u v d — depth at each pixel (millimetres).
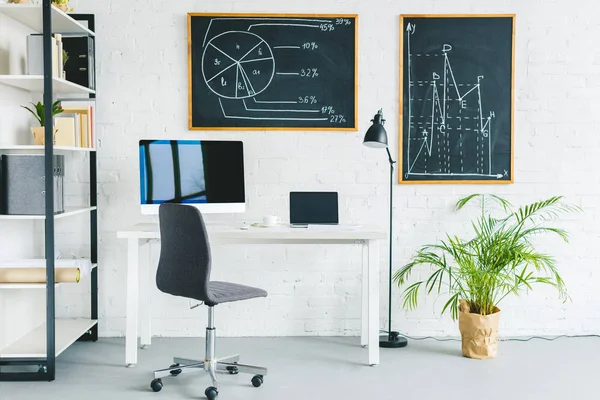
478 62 3947
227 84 3914
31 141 3736
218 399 2896
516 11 3947
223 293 2992
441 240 3838
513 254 3547
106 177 3928
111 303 3971
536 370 3336
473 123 3963
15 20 3459
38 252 3859
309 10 3924
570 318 3994
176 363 3240
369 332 3383
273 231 3312
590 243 4008
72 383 3117
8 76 3096
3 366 3359
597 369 3354
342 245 4000
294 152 3951
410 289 4008
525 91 3971
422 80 3949
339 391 3006
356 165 3965
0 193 3166
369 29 3939
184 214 2889
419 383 3125
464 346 3580
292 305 4008
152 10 3896
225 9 3906
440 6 3939
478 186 3990
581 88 3969
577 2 3945
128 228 3434
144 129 3922
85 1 3875
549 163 3984
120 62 3902
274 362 3461
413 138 3963
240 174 3727
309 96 3934
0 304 3268
